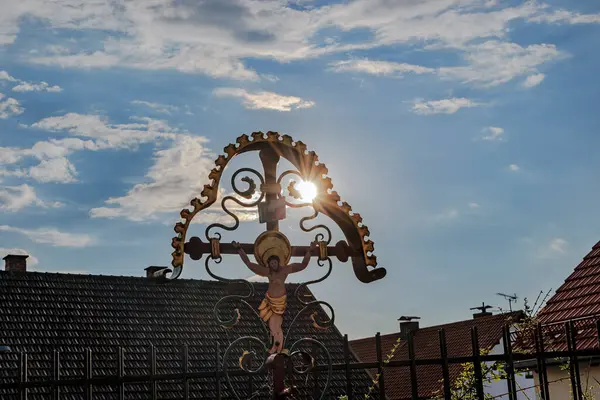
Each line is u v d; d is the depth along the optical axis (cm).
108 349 2172
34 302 2247
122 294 2366
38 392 1952
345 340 799
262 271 771
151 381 754
